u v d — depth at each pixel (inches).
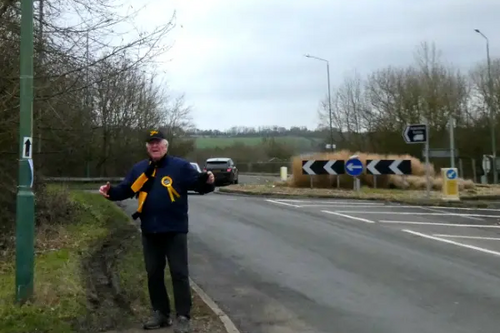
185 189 228.7
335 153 1056.8
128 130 1469.0
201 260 392.5
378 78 1920.5
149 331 226.5
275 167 2207.2
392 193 868.0
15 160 450.6
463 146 1749.5
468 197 816.3
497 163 1371.8
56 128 469.7
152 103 1562.5
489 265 367.9
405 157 1055.0
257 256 404.2
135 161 1503.4
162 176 227.5
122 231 485.1
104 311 250.8
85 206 612.4
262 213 641.6
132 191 228.8
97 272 327.6
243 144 2544.3
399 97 1835.6
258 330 244.5
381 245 440.1
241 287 319.9
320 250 422.9
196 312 259.0
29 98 242.7
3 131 409.1
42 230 434.0
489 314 264.2
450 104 1787.6
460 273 346.6
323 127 2096.5
